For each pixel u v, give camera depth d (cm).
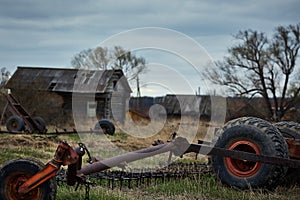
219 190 678
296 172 728
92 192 629
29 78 3947
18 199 482
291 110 4397
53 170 481
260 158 646
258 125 693
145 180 762
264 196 639
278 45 4384
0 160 1011
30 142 1448
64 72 4028
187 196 652
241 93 4316
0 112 2647
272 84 4388
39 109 2886
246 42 4347
